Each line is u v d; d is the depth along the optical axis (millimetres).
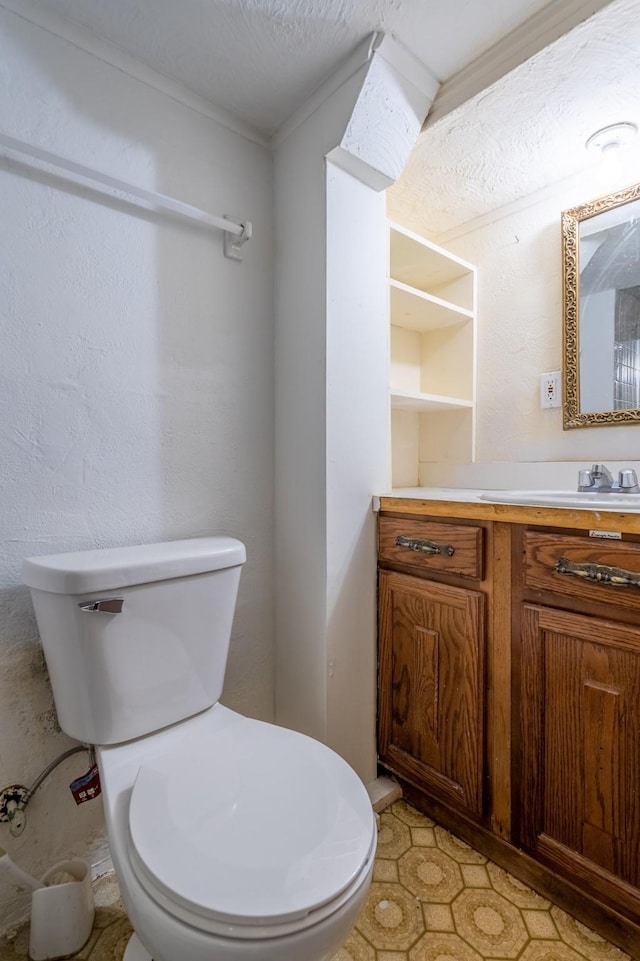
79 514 1081
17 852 993
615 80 1124
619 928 911
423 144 1354
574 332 1498
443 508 1169
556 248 1554
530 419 1625
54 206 1033
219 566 1040
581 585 923
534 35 1046
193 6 993
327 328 1252
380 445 1399
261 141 1402
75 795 948
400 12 1019
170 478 1231
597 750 903
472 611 1112
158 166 1190
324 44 1099
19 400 997
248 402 1386
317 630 1284
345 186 1292
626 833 868
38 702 1020
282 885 593
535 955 904
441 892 1038
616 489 1240
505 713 1060
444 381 1861
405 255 1631
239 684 1389
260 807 717
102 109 1098
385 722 1343
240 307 1364
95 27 1045
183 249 1242
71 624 864
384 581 1345
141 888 610
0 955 911
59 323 1045
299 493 1345
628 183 1399
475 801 1107
